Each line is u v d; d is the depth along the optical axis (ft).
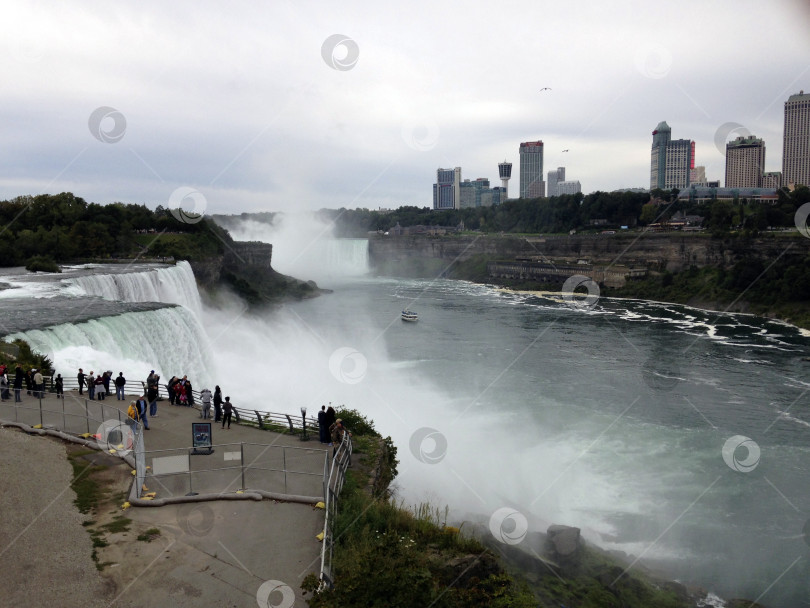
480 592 50.67
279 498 55.57
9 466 58.95
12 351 96.58
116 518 51.08
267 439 74.08
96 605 39.60
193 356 156.87
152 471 59.77
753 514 106.42
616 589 77.92
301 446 71.92
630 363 233.55
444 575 51.62
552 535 86.07
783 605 80.74
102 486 57.06
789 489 116.78
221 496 55.42
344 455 67.72
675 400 180.24
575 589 75.72
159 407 86.84
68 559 44.50
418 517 65.77
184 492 56.13
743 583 85.46
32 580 41.65
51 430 69.15
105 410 76.13
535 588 73.82
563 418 161.68
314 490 57.62
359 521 53.42
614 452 136.05
